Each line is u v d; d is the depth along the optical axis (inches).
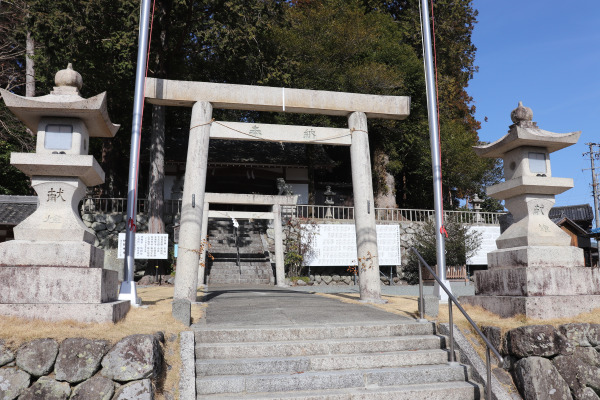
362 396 201.2
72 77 243.3
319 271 767.7
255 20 662.5
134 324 218.5
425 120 941.8
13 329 188.5
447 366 229.3
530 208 273.9
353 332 253.0
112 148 887.1
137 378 183.0
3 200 561.6
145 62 338.3
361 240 391.9
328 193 911.7
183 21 707.4
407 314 299.4
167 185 930.7
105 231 732.7
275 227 665.0
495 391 212.4
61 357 181.9
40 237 219.3
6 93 221.8
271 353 228.2
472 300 289.6
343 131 404.5
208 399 192.1
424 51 387.5
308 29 880.3
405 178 1156.5
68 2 596.4
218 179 1003.3
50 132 235.3
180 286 346.3
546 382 215.2
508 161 291.0
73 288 209.3
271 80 725.9
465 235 771.4
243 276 697.0
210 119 376.2
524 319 241.9
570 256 262.8
